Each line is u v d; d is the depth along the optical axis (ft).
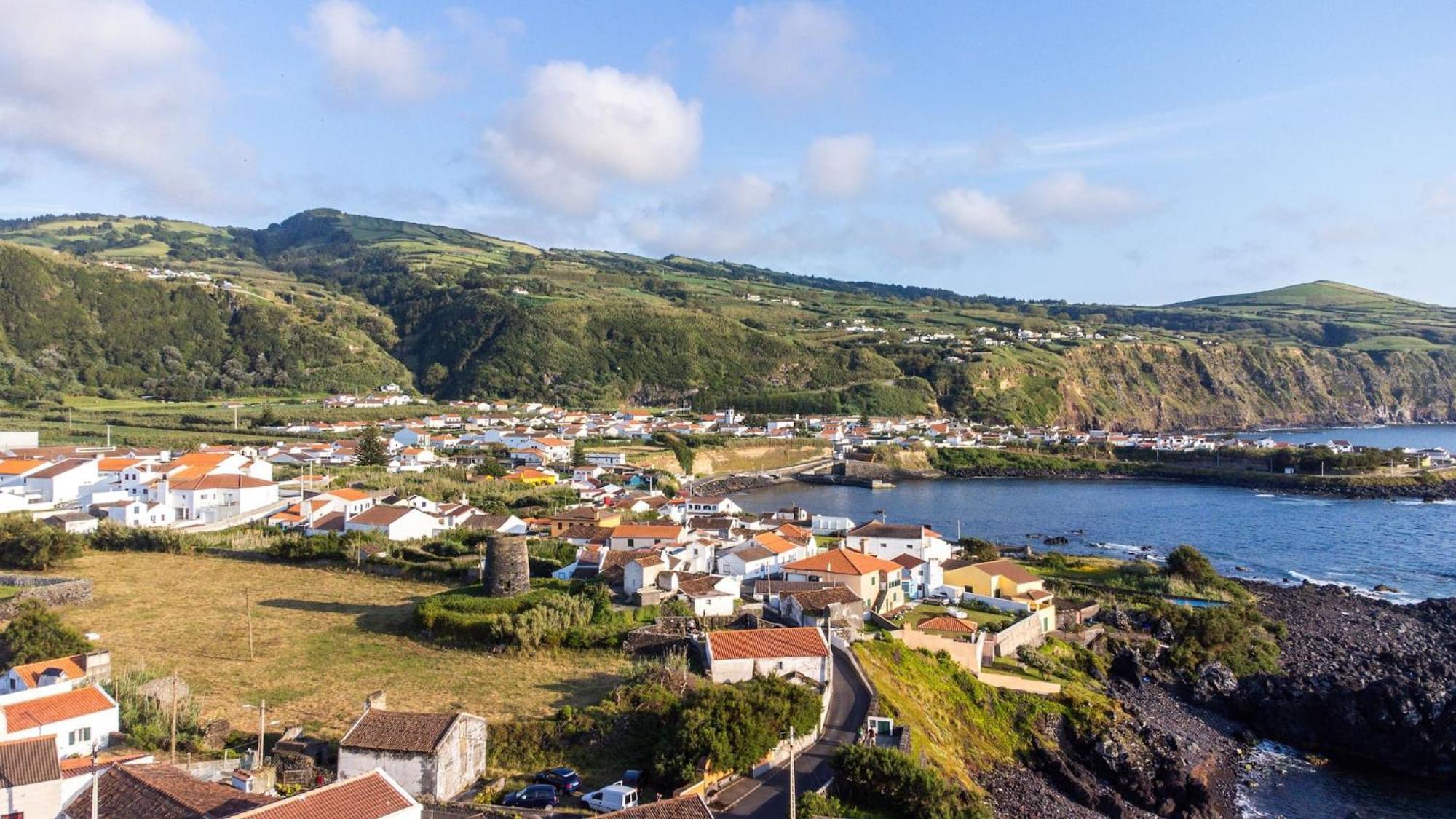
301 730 205.16
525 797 176.04
